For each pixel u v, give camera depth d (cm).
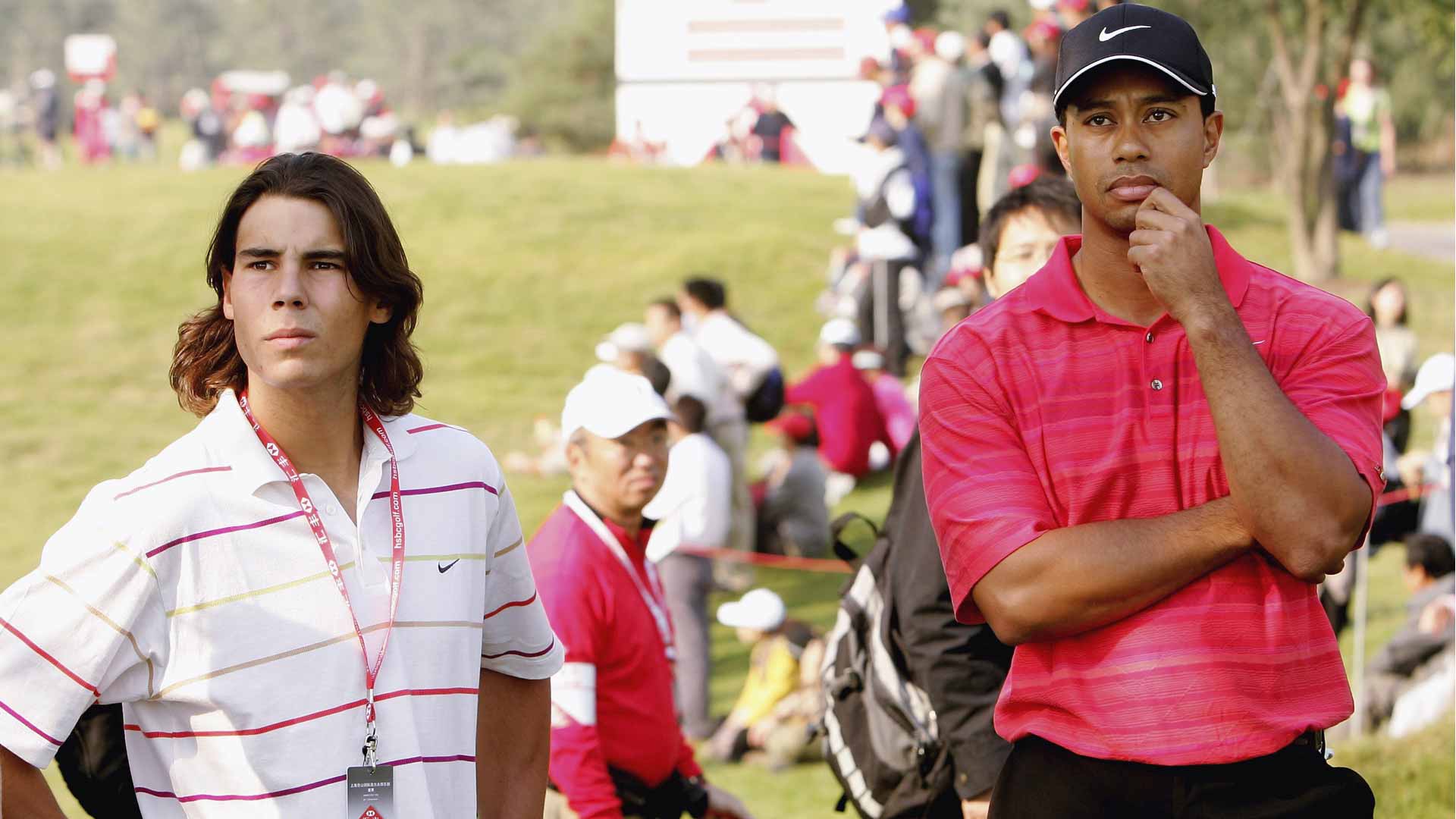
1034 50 2703
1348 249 3903
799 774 1361
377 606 456
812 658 1408
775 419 2188
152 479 442
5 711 432
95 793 471
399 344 480
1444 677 1189
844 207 4144
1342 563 431
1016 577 448
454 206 4094
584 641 716
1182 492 451
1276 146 5778
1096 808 451
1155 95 449
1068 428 459
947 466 472
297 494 453
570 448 759
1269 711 441
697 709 1473
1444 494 1475
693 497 1584
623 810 744
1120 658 448
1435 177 8094
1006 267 678
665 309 2089
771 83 5328
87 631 431
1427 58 5691
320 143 7238
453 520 476
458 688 470
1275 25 3606
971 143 2802
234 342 476
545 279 3534
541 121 11862
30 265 3675
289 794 439
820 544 2000
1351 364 457
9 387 3014
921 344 2786
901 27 3189
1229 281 464
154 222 4009
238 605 439
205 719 438
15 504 2438
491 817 517
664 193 4269
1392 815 946
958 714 597
